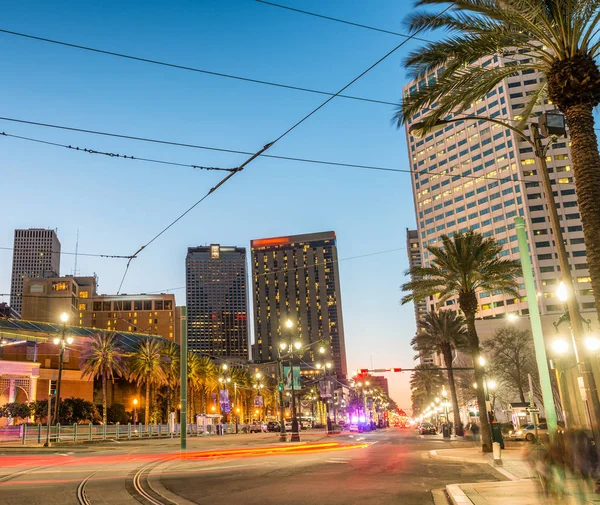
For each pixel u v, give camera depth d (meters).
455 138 170.50
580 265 143.00
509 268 33.78
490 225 157.00
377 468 21.11
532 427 46.12
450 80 15.93
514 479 16.36
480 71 15.96
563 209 147.38
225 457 29.62
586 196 12.90
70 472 20.52
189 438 70.81
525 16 13.69
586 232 12.80
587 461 10.10
